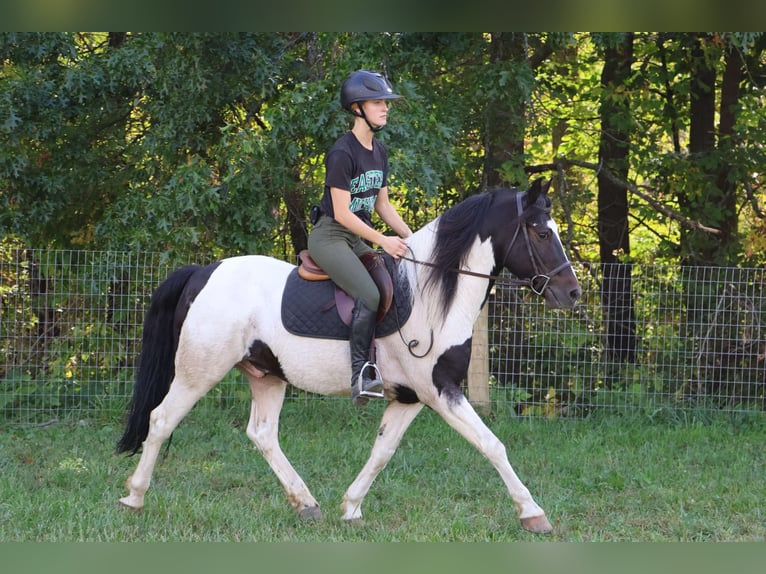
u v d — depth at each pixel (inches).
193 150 380.8
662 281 365.7
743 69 430.6
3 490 234.5
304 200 392.5
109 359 353.4
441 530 208.1
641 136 441.7
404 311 199.5
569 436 324.5
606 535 208.7
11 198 373.4
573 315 377.1
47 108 370.9
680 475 266.7
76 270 364.8
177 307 215.0
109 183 402.0
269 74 366.9
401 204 383.9
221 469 268.5
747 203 443.8
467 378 351.9
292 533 206.7
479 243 200.4
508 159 403.5
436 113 369.4
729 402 358.6
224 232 365.4
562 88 450.9
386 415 213.8
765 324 368.5
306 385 206.2
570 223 409.1
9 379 343.6
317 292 202.7
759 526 218.4
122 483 249.6
